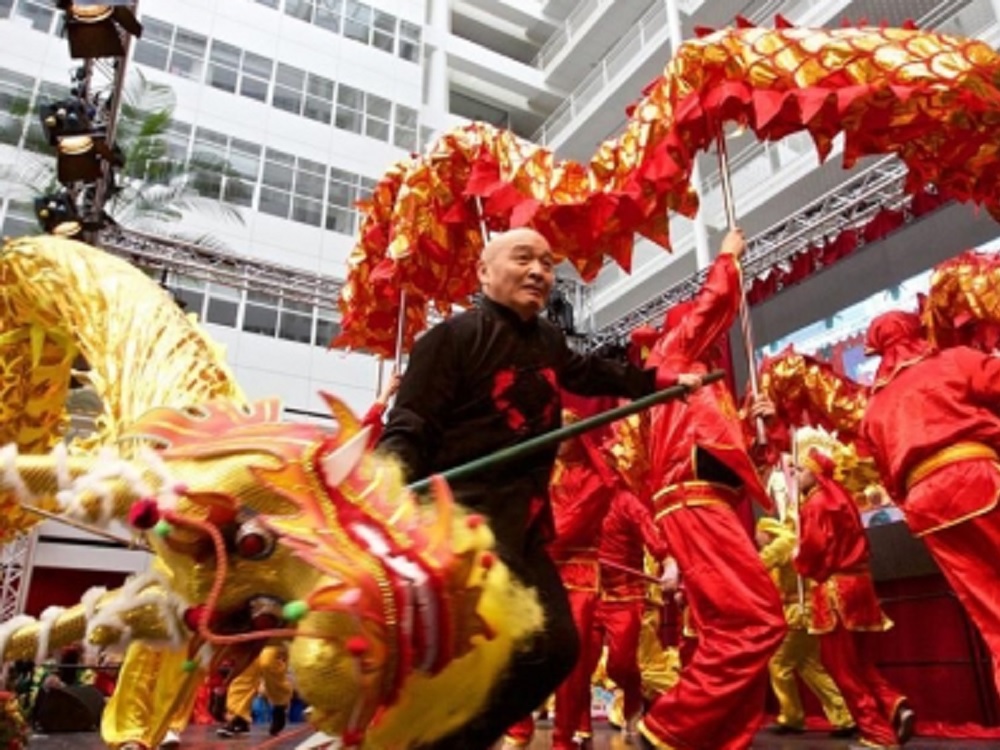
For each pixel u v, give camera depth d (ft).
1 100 40.19
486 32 65.46
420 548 3.09
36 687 19.54
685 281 25.40
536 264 5.59
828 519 13.44
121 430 5.94
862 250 19.57
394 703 2.93
